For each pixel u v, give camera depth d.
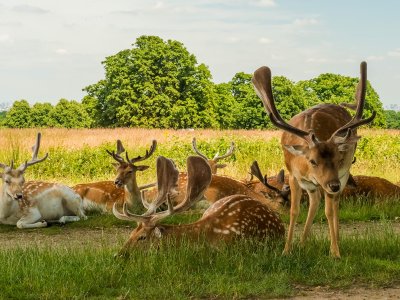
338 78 76.94
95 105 64.31
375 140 21.12
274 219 7.12
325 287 5.85
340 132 6.64
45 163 16.64
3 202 9.95
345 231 8.95
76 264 6.28
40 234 9.47
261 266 6.24
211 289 5.62
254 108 67.75
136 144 24.16
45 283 5.71
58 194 10.41
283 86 67.94
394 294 5.61
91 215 11.09
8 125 83.31
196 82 64.19
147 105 61.59
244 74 73.00
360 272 6.18
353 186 8.98
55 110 82.88
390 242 7.12
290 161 6.83
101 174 16.31
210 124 64.19
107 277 5.88
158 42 64.38
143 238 6.48
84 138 28.31
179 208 6.72
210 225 6.68
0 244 8.63
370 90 72.12
